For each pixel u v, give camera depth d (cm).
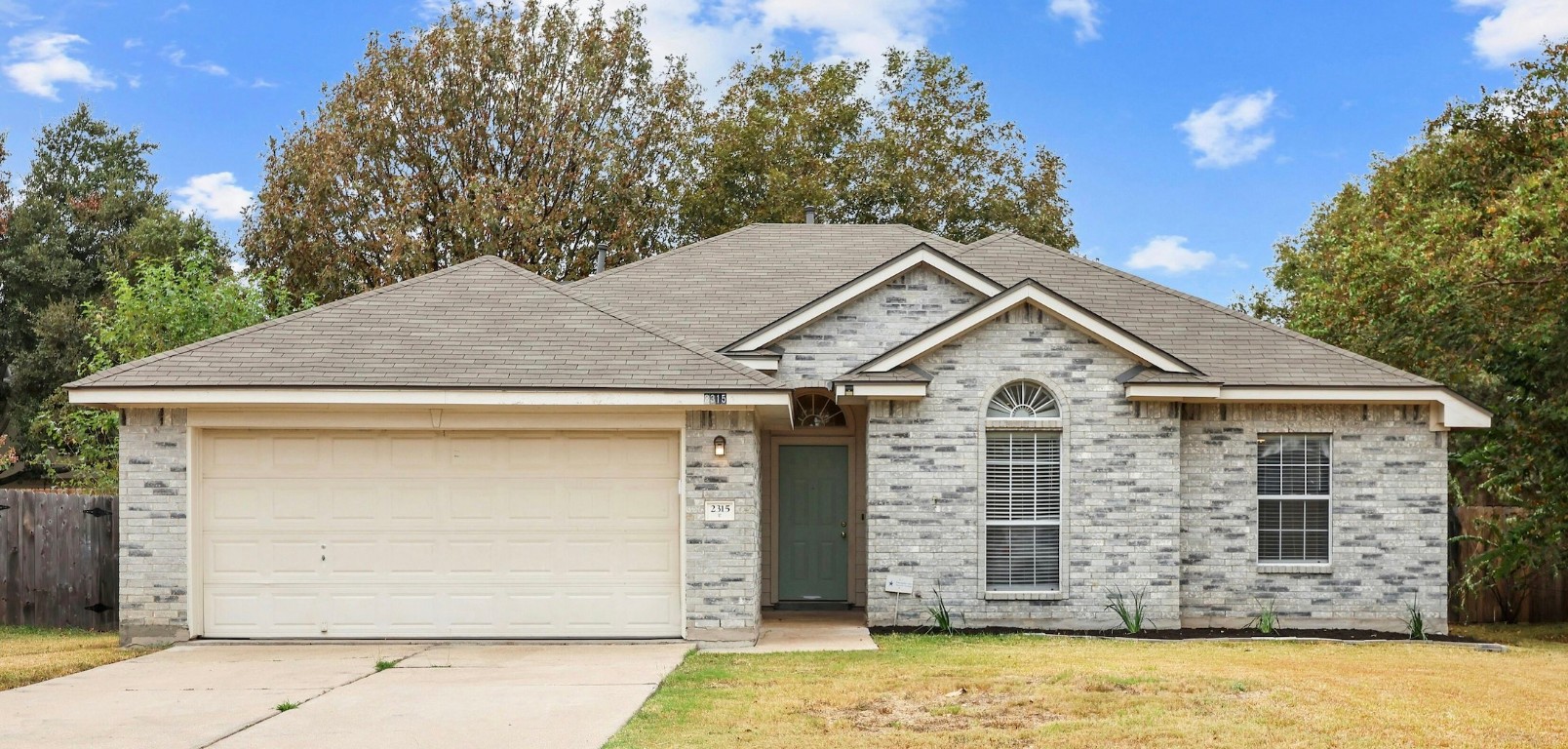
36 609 1697
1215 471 1623
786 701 1023
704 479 1380
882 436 1568
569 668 1198
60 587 1686
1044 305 1552
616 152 3581
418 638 1391
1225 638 1524
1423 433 1625
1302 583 1619
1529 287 1730
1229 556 1619
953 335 1548
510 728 912
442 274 1577
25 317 4434
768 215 3612
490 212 3231
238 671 1189
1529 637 1758
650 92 3722
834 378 1625
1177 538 1553
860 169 3791
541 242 3306
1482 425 1600
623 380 1344
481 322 1468
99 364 2416
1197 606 1616
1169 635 1530
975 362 1566
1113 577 1552
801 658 1276
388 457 1399
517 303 1514
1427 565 1616
